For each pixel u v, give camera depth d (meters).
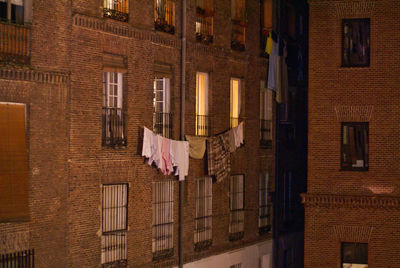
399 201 31.03
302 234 46.31
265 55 39.69
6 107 24.14
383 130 31.55
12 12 24.31
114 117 28.70
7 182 24.05
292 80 44.16
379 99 31.59
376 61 31.64
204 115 34.56
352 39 32.06
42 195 25.30
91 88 27.34
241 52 37.31
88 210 27.36
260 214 39.75
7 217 24.00
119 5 29.03
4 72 23.81
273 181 40.94
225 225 36.19
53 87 25.70
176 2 32.34
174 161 31.16
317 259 32.06
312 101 32.25
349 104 31.88
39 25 25.05
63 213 26.20
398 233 31.23
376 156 31.59
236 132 35.81
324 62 32.16
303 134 46.22
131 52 29.48
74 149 26.62
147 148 29.45
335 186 31.97
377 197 31.22
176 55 32.31
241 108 37.69
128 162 29.38
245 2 37.56
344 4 31.92
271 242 40.88
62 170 26.14
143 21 30.12
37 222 25.09
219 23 35.50
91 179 27.47
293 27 43.91
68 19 26.23
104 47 28.00
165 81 32.09
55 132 25.83
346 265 32.00
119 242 29.14
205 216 34.59
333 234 31.91
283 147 42.66
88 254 27.39
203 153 33.44
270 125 40.56
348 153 31.97
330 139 32.06
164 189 31.72
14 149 24.28
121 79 29.34
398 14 31.41
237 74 37.09
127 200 29.48
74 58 26.53
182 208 32.50
